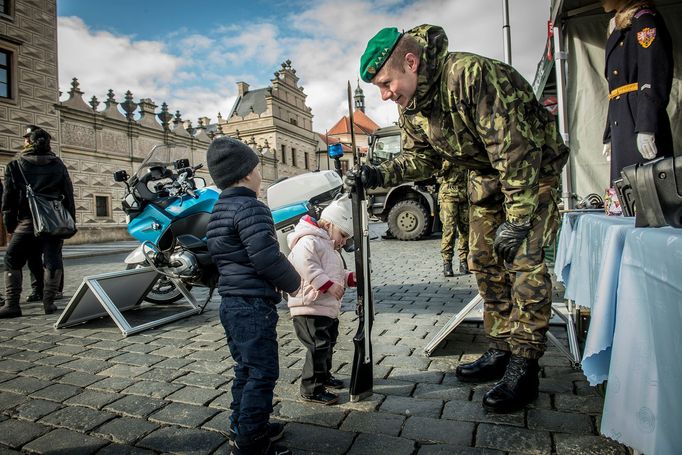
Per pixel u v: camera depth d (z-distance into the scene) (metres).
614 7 2.84
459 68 1.80
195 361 2.81
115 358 2.91
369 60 1.83
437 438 1.74
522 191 1.79
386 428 1.84
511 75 1.82
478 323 3.37
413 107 1.95
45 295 4.38
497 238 1.89
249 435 1.59
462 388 2.21
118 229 19.41
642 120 2.54
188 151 24.75
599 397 2.04
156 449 1.76
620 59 2.84
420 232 9.91
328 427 1.88
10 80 15.40
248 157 1.83
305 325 2.11
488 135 1.78
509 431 1.77
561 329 3.05
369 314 2.09
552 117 1.97
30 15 15.95
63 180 4.58
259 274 1.72
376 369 2.50
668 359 0.97
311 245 2.09
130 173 20.62
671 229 1.11
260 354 1.67
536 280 1.91
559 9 4.25
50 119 16.73
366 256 2.09
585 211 2.95
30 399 2.27
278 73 39.84
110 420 2.02
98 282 3.71
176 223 3.97
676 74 4.12
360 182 2.06
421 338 3.06
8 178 4.26
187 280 3.90
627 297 1.20
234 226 1.73
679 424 0.94
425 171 2.30
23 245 4.29
